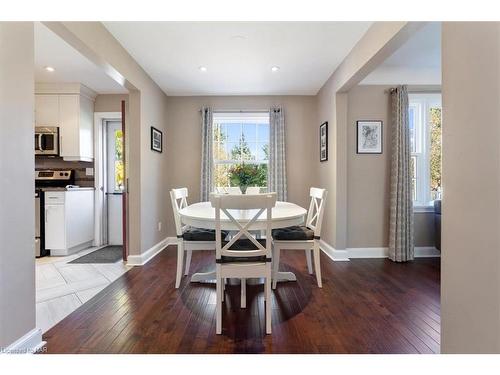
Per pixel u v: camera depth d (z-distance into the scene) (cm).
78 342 171
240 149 453
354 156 367
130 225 332
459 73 122
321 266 328
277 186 430
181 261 261
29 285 157
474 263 115
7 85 143
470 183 117
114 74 276
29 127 157
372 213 368
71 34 196
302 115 441
